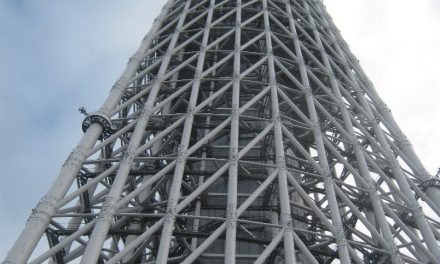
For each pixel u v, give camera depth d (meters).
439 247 28.00
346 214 34.97
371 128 39.75
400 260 25.41
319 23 52.38
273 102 32.72
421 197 32.66
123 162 27.75
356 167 37.09
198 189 25.89
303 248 23.55
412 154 37.19
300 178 36.34
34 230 24.16
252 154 35.34
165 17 50.41
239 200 32.09
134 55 42.41
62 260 25.72
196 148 28.64
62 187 27.02
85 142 30.56
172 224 23.38
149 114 32.31
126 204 27.34
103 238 23.31
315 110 35.62
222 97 39.19
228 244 22.31
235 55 37.84
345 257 23.62
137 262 29.09
